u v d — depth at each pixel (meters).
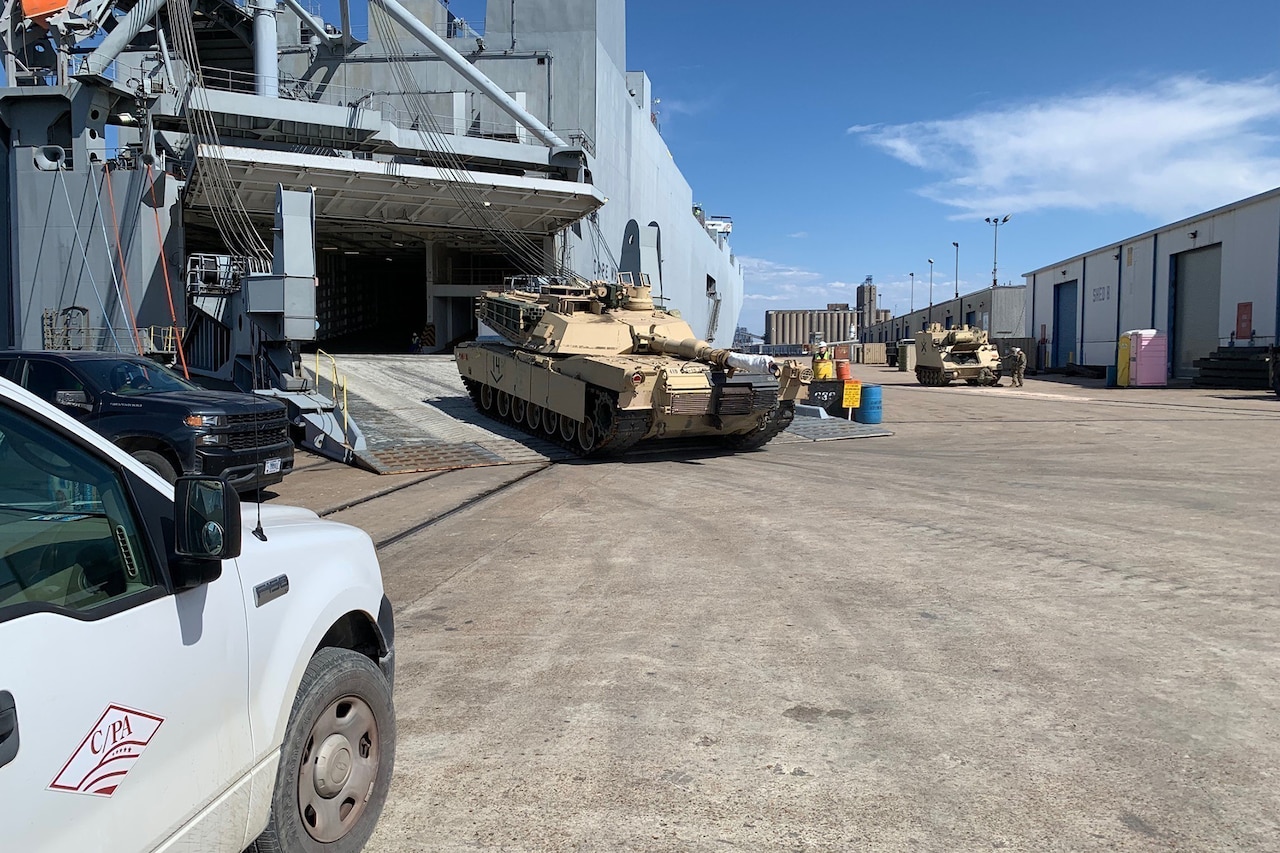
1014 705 4.75
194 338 24.27
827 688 5.04
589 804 3.79
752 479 13.68
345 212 32.16
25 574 2.39
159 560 2.59
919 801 3.77
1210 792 3.80
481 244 38.03
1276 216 35.69
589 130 36.28
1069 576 7.43
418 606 6.88
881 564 7.96
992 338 61.41
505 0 36.72
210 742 2.63
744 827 3.59
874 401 22.75
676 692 5.03
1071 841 3.44
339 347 40.16
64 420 2.56
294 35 38.25
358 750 3.43
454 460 15.93
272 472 11.61
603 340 17.97
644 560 8.29
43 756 2.08
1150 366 39.44
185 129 30.59
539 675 5.34
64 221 25.08
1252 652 5.51
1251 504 10.82
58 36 25.42
